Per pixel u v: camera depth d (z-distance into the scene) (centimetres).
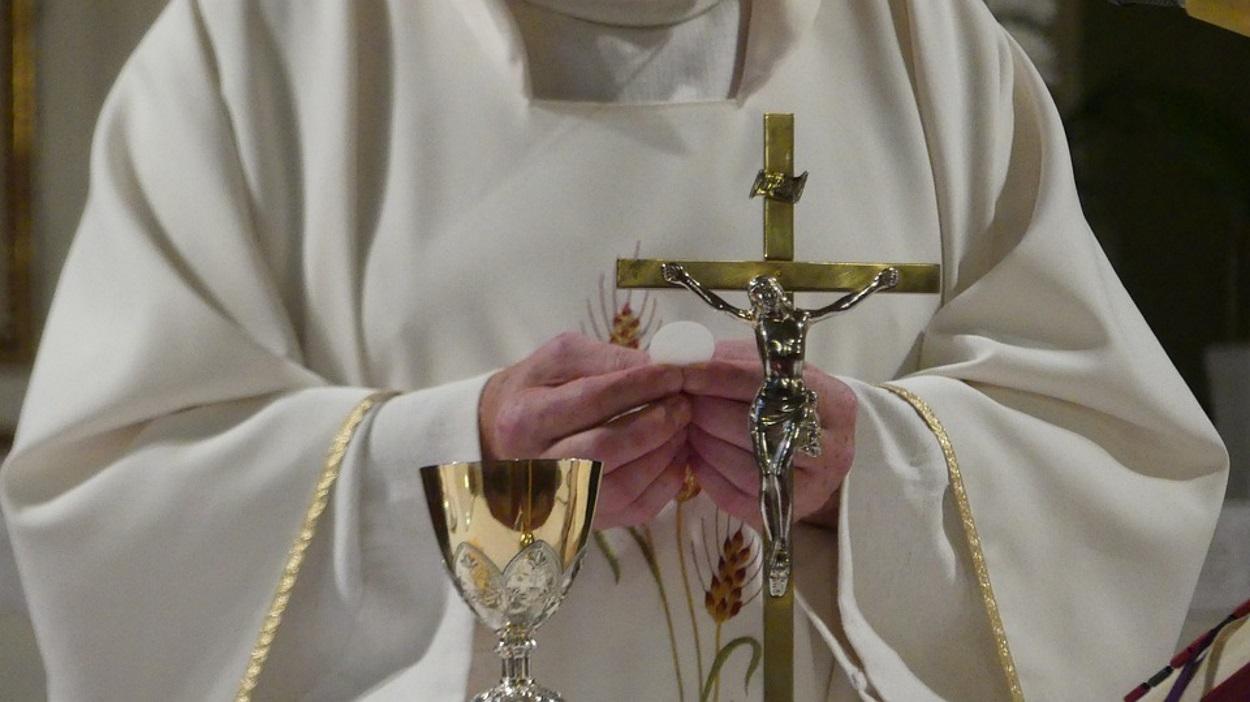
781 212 515
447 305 608
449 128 628
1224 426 1189
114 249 592
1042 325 632
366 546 539
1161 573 615
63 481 571
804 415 446
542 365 520
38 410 571
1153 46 1254
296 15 640
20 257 1237
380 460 541
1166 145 1251
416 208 618
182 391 567
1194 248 1244
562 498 408
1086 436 624
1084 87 1260
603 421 490
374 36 643
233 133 620
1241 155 1244
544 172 621
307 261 612
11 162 1244
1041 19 1255
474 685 536
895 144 661
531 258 612
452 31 640
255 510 545
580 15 650
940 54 671
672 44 653
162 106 619
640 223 619
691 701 552
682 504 561
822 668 569
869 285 480
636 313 611
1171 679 428
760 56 645
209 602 543
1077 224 652
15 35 1254
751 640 557
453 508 407
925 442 569
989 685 565
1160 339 1237
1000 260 665
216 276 596
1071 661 586
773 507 442
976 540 565
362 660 538
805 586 562
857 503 556
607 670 550
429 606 535
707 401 493
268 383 574
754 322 467
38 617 557
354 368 607
